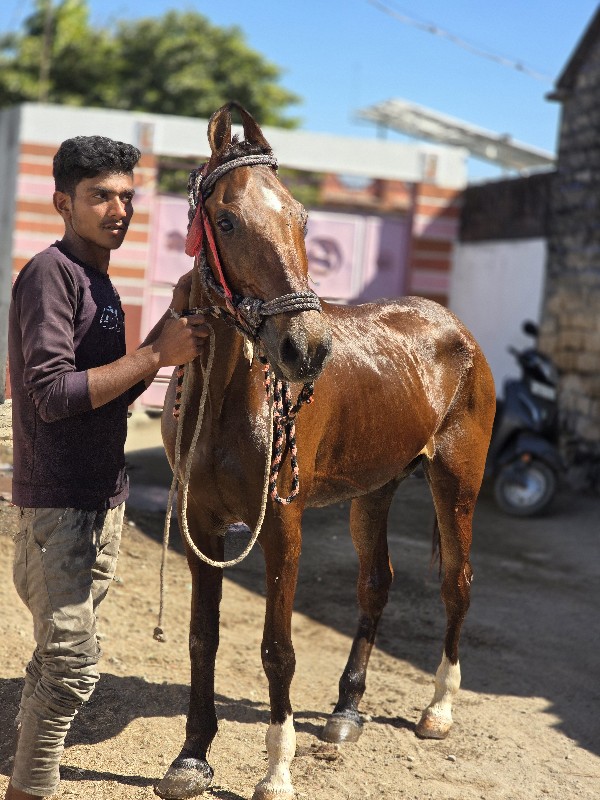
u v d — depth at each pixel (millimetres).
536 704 4297
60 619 2697
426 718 3922
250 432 2982
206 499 3148
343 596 5457
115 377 2559
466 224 12219
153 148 11086
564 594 5977
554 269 9836
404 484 5535
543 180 10219
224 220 2617
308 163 12062
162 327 3002
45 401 2541
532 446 7887
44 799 3041
